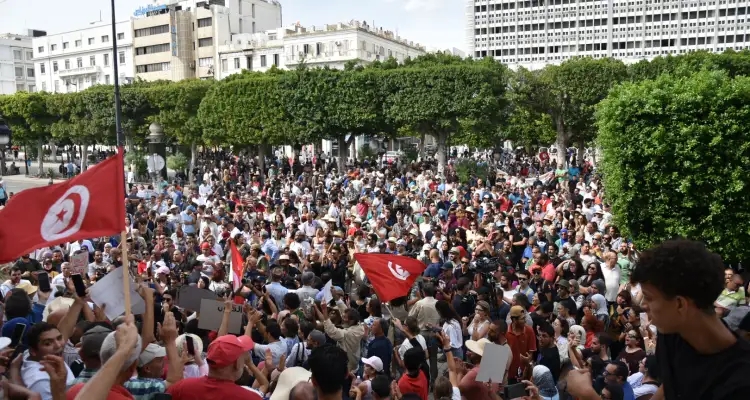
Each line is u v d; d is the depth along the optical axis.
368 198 22.95
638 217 14.95
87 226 4.54
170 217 19.59
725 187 13.72
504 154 56.62
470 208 20.33
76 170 51.56
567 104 40.97
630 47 108.81
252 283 10.10
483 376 5.50
